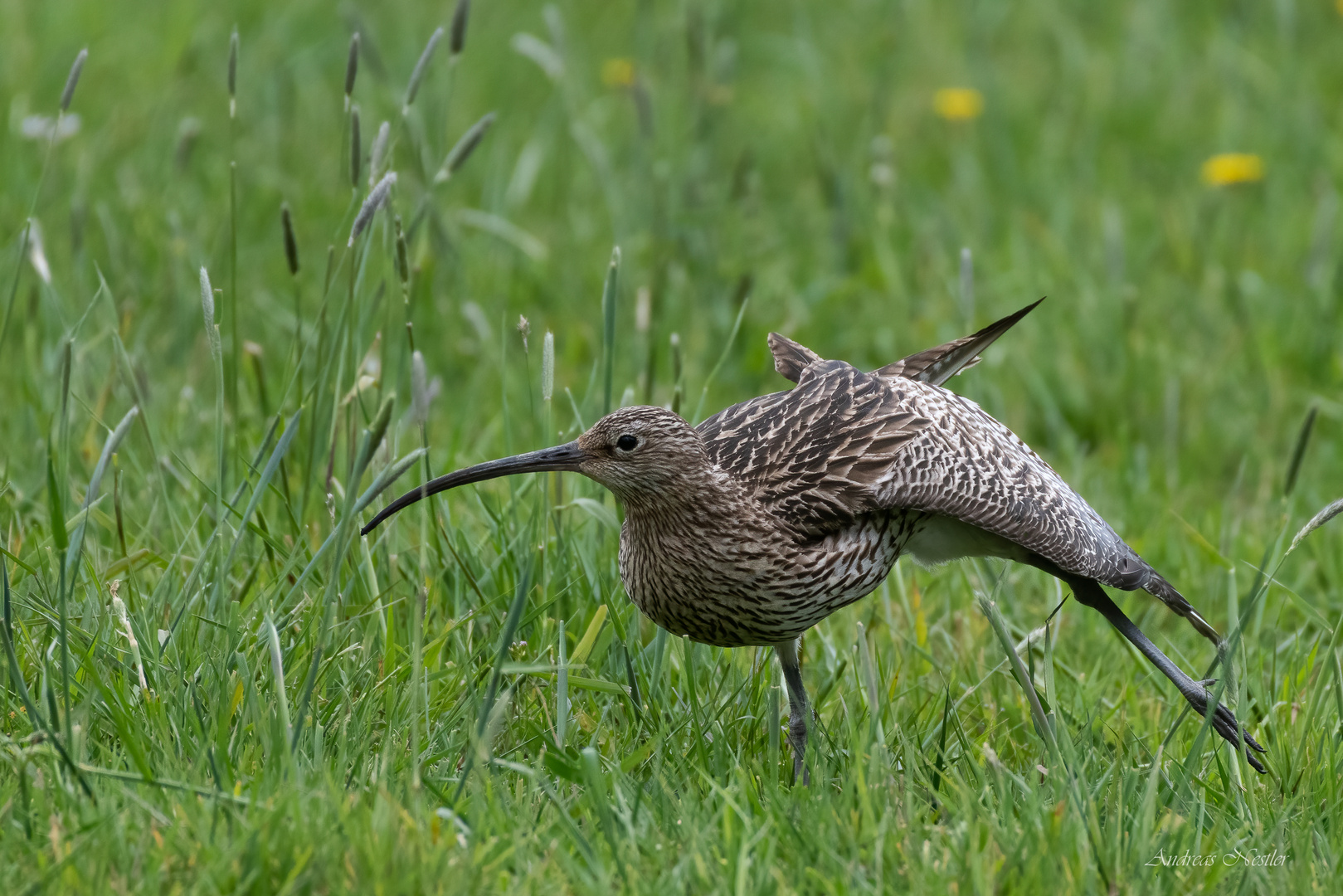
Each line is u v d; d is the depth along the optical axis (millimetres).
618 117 18781
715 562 8492
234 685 8242
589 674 8898
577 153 17719
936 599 10656
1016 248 15945
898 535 8914
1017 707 9297
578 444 8570
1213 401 13984
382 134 9453
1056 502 9031
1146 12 21656
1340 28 22125
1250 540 11414
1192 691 8844
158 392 12156
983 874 6977
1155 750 8922
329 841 6914
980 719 9258
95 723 7996
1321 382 14312
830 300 14602
